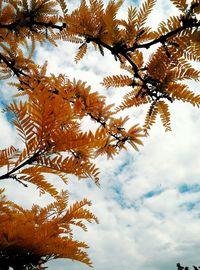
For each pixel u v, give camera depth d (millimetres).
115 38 890
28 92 483
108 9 863
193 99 821
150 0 850
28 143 500
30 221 683
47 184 556
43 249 627
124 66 928
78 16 936
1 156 510
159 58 817
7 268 622
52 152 504
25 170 533
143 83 864
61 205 715
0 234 612
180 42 783
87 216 677
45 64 1364
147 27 874
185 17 770
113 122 1011
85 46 1052
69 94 530
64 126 499
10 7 1407
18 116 485
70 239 645
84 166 513
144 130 932
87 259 635
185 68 800
